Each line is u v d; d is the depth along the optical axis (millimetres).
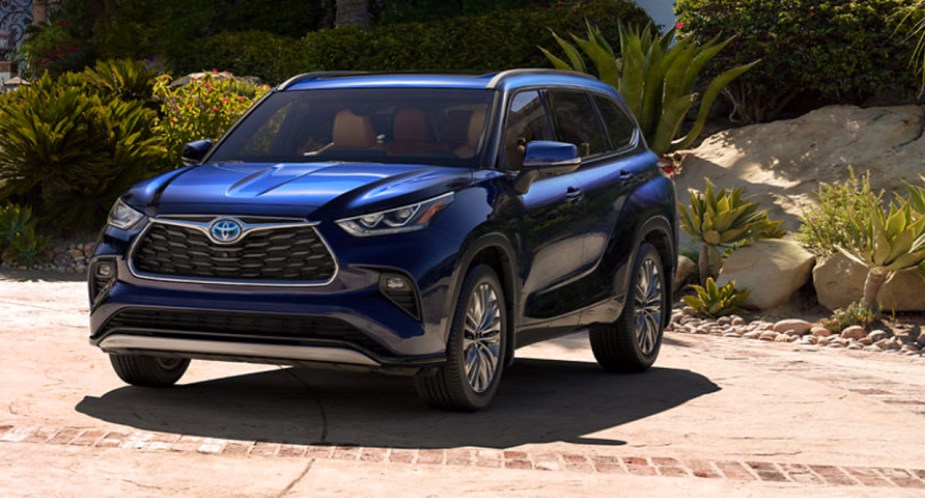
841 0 16297
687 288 12906
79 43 23344
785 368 8984
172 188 6547
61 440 5562
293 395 7113
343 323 6062
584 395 7570
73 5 24078
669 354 9625
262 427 6125
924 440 6457
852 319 11359
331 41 19109
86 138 14617
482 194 6676
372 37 19094
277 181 6523
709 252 12602
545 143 7047
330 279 6078
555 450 5820
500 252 6758
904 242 11023
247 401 6859
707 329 11516
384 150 7148
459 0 21438
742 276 12164
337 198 6227
